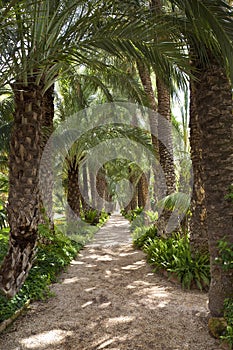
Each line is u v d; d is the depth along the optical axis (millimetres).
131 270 7047
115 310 4457
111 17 3582
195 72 3910
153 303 4730
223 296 3672
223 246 3463
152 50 3559
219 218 3656
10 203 4371
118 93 9961
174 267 6137
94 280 6191
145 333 3664
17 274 4355
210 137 3730
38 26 3580
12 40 3797
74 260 8211
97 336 3609
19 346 3371
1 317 3844
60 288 5574
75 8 3639
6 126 7953
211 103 3713
